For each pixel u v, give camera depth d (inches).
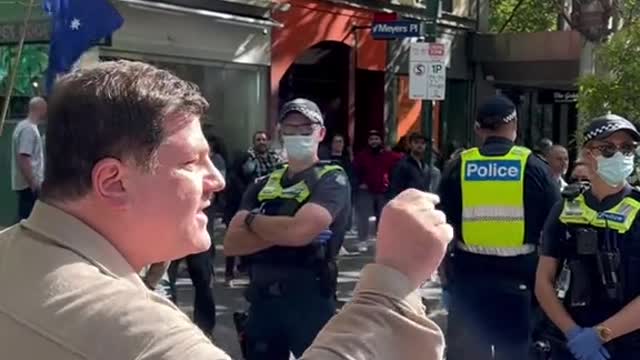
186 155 59.2
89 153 56.6
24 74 491.2
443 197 199.9
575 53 804.0
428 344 59.3
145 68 60.1
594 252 152.9
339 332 57.6
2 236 59.7
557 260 160.4
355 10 714.8
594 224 154.4
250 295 177.9
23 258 56.0
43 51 481.1
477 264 195.9
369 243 543.2
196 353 51.3
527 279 193.0
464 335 197.0
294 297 172.9
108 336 51.7
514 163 193.2
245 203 180.2
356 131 769.6
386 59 762.2
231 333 314.2
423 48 436.1
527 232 192.2
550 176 193.3
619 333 149.6
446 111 853.2
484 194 194.2
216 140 571.2
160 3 518.9
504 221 192.5
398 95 779.4
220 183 63.2
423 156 493.4
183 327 52.9
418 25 626.2
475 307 196.1
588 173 157.9
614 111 375.6
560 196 184.5
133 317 52.4
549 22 1004.6
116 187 57.2
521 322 193.5
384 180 538.9
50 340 52.3
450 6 834.8
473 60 864.3
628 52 376.2
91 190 57.1
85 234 57.1
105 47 485.4
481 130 198.8
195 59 553.9
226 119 587.8
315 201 171.8
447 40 832.9
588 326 154.5
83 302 53.1
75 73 59.2
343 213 175.2
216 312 347.3
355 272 447.8
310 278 172.6
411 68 437.7
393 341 58.4
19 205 384.8
